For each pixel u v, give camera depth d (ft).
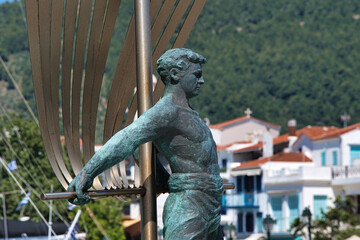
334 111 465.06
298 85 479.82
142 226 20.44
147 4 21.13
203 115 453.99
